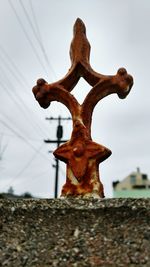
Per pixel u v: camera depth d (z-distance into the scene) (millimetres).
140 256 327
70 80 434
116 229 347
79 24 447
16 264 333
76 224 356
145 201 360
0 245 346
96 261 329
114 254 331
